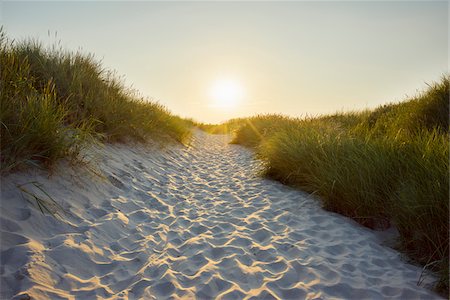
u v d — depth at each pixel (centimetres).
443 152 315
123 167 488
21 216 254
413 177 308
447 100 577
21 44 516
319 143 513
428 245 263
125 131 604
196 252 283
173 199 451
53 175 321
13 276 201
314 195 427
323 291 223
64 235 260
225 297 215
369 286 228
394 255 276
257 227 347
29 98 337
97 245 269
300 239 312
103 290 217
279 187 506
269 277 243
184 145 998
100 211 329
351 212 368
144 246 288
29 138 292
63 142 339
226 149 1105
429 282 232
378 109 1013
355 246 295
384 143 425
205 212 402
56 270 220
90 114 512
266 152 627
